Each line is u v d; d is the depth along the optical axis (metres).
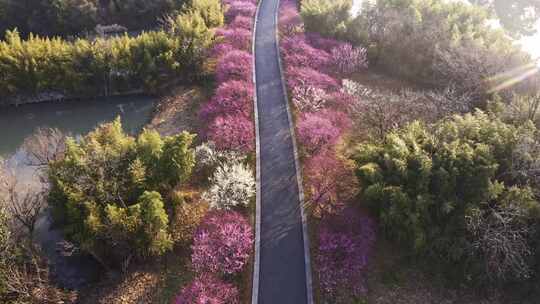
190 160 26.39
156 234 22.45
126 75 41.84
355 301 20.98
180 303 20.14
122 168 25.42
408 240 22.56
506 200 21.67
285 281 21.89
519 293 21.58
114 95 42.75
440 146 23.97
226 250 22.12
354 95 34.69
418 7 46.50
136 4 58.88
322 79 37.75
